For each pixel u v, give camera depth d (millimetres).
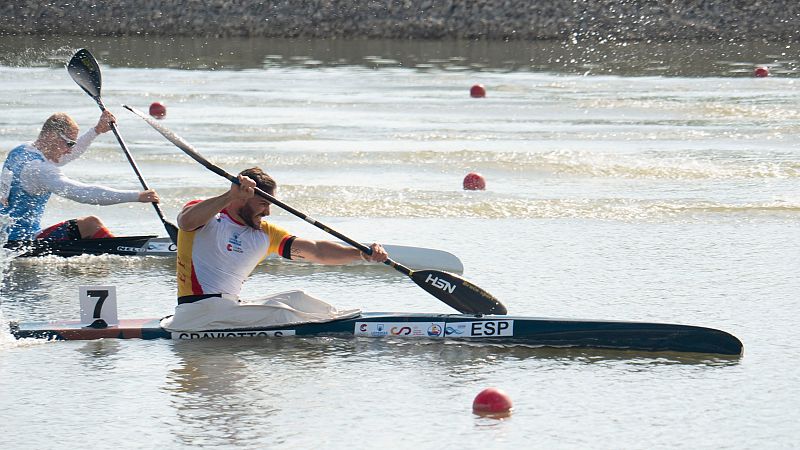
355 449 22422
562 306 32062
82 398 25344
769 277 35094
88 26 128250
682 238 39906
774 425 23547
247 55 104688
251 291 34438
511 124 62656
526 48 112250
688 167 50438
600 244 39156
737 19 122188
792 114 65750
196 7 130125
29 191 37125
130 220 42562
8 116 64062
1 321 30859
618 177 49438
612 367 27312
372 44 116812
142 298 33625
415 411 24438
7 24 128250
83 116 64438
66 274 36344
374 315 29844
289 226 41312
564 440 22781
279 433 23281
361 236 40000
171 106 69312
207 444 22750
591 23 123062
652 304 32281
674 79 85188
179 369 27172
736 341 28016
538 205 44344
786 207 43719
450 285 29641
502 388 25859
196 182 47750
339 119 64188
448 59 101312
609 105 70000
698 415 24109
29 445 22812
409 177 49438
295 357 28078
